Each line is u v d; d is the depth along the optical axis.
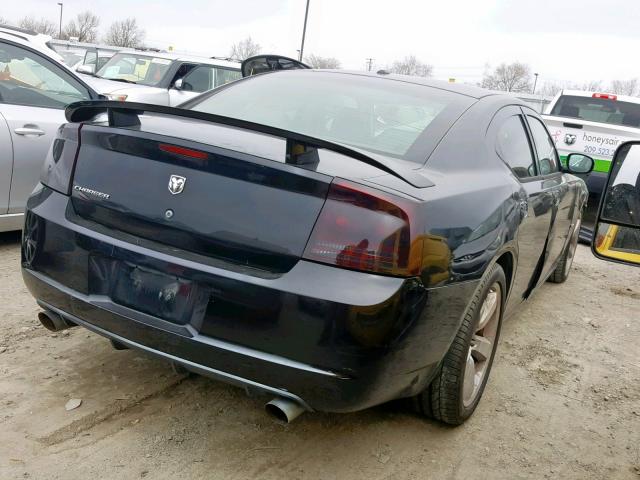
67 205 2.68
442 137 2.97
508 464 2.89
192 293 2.37
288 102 3.31
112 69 10.43
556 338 4.55
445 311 2.47
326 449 2.84
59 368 3.25
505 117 3.56
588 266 6.90
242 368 2.32
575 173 5.07
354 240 2.21
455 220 2.49
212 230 2.34
